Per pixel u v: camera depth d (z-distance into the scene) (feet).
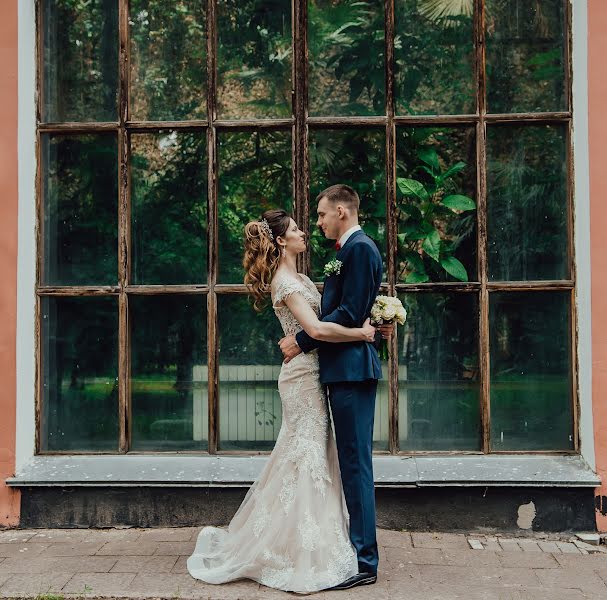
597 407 13.32
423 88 14.33
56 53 14.60
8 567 12.00
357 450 11.17
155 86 14.52
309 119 14.28
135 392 14.51
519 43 14.23
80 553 12.57
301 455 11.32
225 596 10.91
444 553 12.59
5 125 13.78
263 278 11.66
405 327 14.26
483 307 14.11
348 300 11.01
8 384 13.74
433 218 14.28
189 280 14.44
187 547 12.80
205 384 14.42
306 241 14.26
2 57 13.79
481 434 14.12
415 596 10.91
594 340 13.32
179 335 14.46
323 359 11.35
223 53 14.49
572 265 13.98
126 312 14.46
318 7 14.42
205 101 14.47
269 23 14.43
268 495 11.50
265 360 14.40
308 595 10.91
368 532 11.23
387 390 14.26
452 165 14.26
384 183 14.33
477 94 14.20
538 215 14.15
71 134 14.56
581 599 10.91
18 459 13.80
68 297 14.51
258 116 14.43
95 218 14.53
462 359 14.20
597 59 13.33
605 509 13.24
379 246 14.33
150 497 13.71
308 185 14.32
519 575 11.72
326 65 14.39
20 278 13.91
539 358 14.10
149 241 14.52
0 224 13.76
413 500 13.53
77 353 14.51
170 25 14.53
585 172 13.52
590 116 13.34
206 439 14.42
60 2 14.60
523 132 14.19
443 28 14.32
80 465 13.97
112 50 14.57
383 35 14.37
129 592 11.01
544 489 13.34
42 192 14.52
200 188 14.46
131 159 14.53
